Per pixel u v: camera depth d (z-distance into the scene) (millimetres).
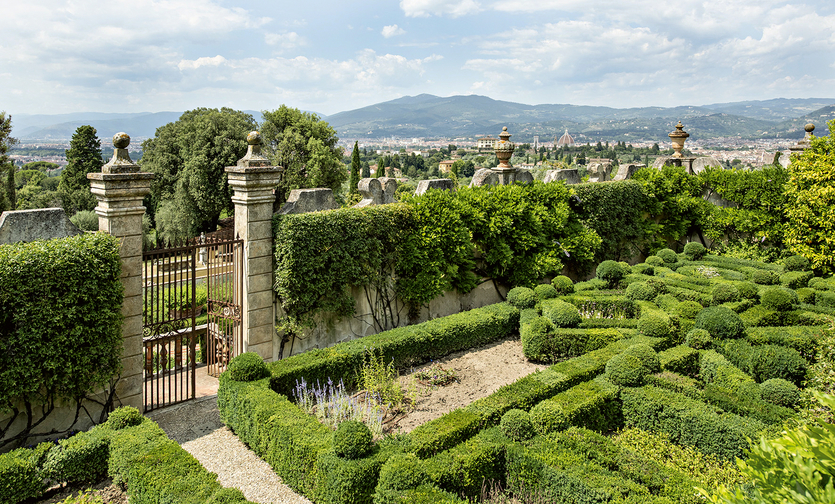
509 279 14562
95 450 6785
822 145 15227
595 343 10648
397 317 12758
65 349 7383
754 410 7504
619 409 8367
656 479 6023
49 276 7125
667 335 10305
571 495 5953
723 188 18828
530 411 7527
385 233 11883
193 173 33281
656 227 18594
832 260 14688
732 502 3389
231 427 8352
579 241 15516
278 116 39281
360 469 6051
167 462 6246
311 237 10336
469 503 5887
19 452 6586
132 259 8273
